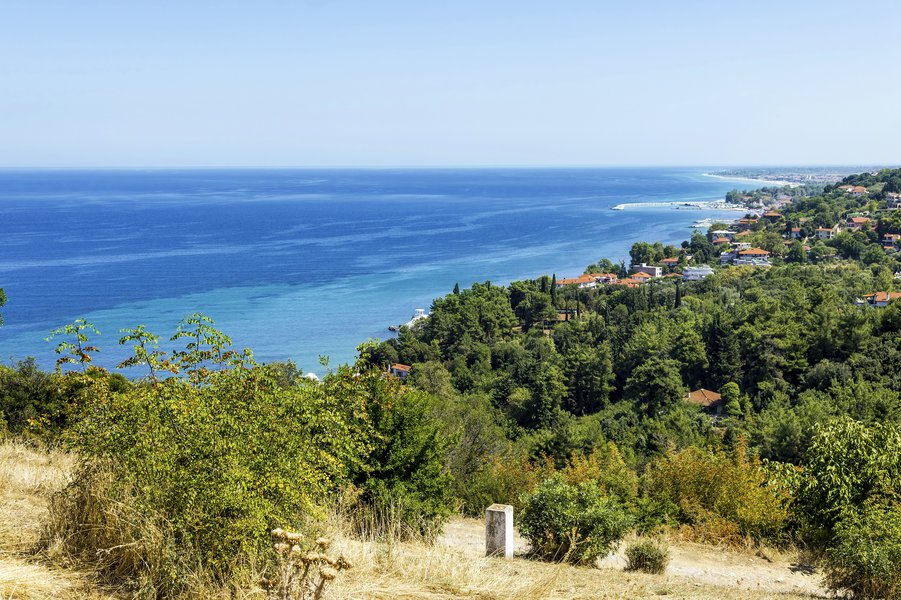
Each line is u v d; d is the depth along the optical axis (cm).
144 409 603
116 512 578
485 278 13825
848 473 1264
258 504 577
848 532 1006
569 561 1069
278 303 11112
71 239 18612
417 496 1077
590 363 7025
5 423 1642
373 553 682
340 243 18788
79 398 649
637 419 6238
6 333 8588
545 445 4309
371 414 1099
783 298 8500
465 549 1062
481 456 2159
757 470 1745
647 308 10150
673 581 984
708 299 9981
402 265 15350
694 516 1619
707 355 7169
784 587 1166
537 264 15800
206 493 557
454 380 7888
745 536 1527
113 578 555
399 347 8625
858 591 948
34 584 512
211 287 12281
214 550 562
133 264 14588
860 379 5359
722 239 17562
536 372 7200
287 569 517
